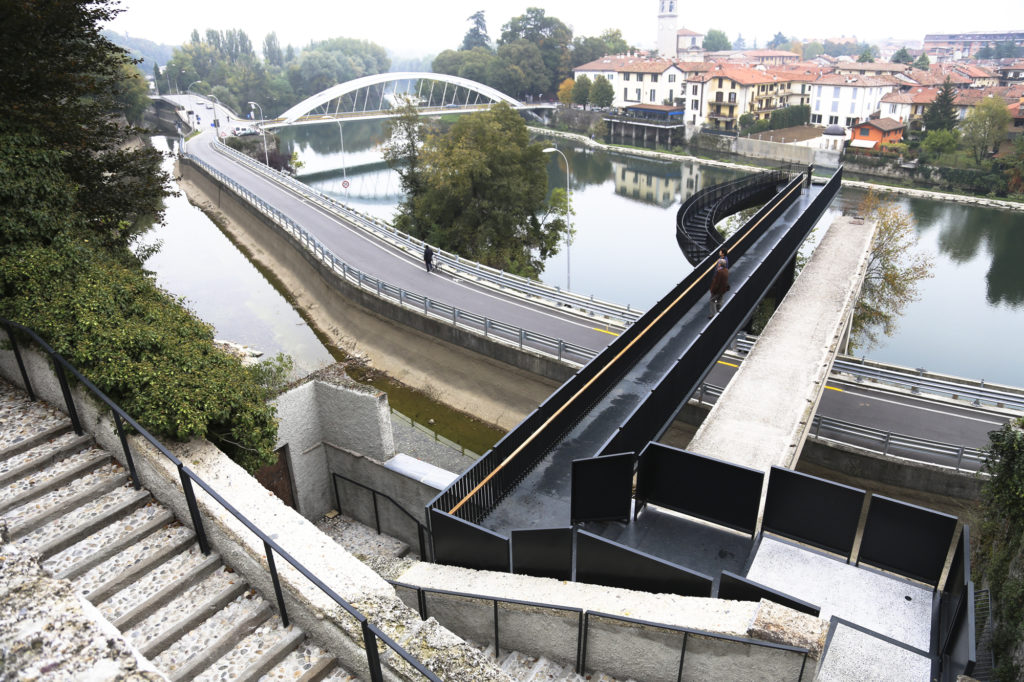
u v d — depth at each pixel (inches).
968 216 2913.4
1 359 389.7
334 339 1433.3
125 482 323.6
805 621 262.1
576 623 301.0
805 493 390.0
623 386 612.1
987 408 973.8
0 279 396.2
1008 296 2122.3
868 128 3809.1
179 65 7603.4
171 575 277.9
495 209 2085.4
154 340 373.1
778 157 3941.9
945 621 334.6
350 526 607.2
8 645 167.5
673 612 294.8
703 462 412.8
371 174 4284.0
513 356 1123.3
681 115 4815.5
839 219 1416.1
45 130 619.8
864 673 301.4
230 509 240.4
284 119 5398.6
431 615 382.3
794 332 815.1
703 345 629.6
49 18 593.3
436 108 5944.9
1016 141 3157.0
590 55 6619.1
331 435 589.3
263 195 2578.7
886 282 1793.8
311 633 255.6
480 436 1064.2
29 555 197.9
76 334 359.6
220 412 352.5
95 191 705.0
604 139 4938.5
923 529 359.9
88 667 163.3
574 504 416.8
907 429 915.4
